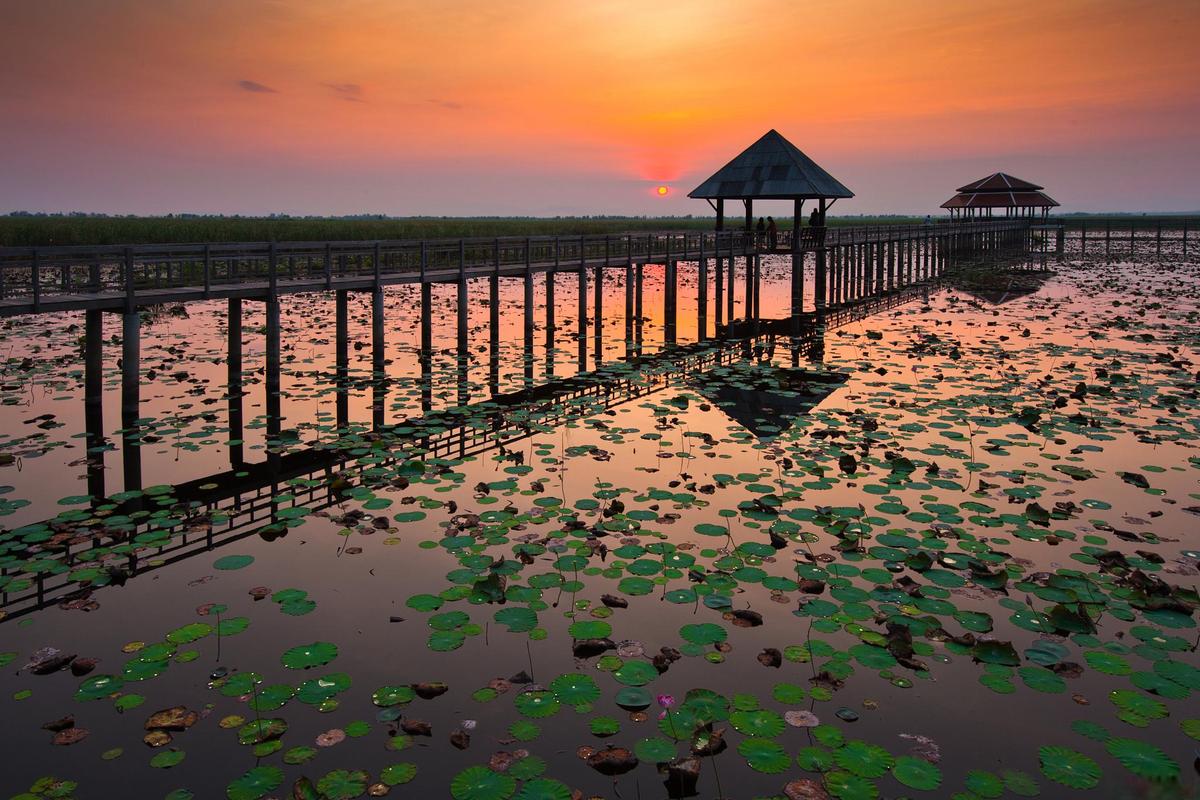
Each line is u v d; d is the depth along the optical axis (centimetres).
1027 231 5394
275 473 827
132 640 488
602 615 515
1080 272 3809
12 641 486
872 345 1778
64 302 918
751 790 356
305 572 584
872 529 660
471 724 402
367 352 1611
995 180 4675
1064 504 702
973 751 385
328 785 356
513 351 1658
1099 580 561
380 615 518
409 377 1330
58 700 425
